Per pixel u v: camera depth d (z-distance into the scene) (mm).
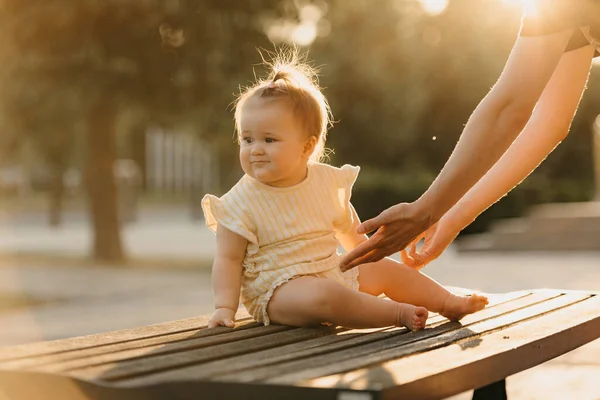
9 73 13789
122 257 16359
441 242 3141
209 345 2334
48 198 38219
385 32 17859
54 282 12562
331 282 2719
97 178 16297
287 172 2871
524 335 2422
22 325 7977
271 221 2863
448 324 2770
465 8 23859
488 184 3137
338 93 18156
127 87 14188
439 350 2174
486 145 2369
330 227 2996
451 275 12305
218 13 14156
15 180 38469
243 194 2912
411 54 20766
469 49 24219
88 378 1804
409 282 3047
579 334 2660
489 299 3295
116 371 1876
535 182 25859
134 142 36562
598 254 16656
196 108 15148
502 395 2920
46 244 19938
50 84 14211
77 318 8477
